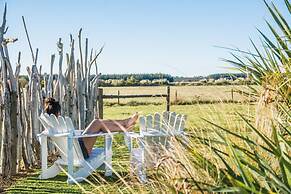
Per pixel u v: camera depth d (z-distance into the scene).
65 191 6.09
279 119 2.01
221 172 1.79
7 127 6.89
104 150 6.79
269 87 2.22
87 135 6.56
